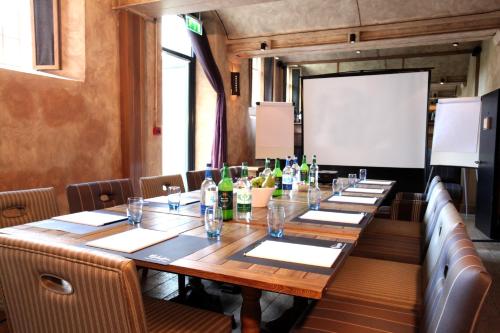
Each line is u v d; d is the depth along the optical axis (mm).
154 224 1745
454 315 920
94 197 2395
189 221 1818
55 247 898
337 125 6141
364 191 2969
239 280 1084
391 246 2438
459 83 10289
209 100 5867
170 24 5254
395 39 5234
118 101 3805
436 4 4754
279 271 1130
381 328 1357
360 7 5055
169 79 5617
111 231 1605
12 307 1054
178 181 3059
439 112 5426
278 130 6379
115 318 865
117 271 824
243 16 5676
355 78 5992
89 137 3479
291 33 5648
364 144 6016
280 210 1553
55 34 3213
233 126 6348
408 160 5812
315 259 1233
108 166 3707
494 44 5602
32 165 2953
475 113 5098
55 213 2123
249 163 6957
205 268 1151
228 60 6164
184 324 1317
